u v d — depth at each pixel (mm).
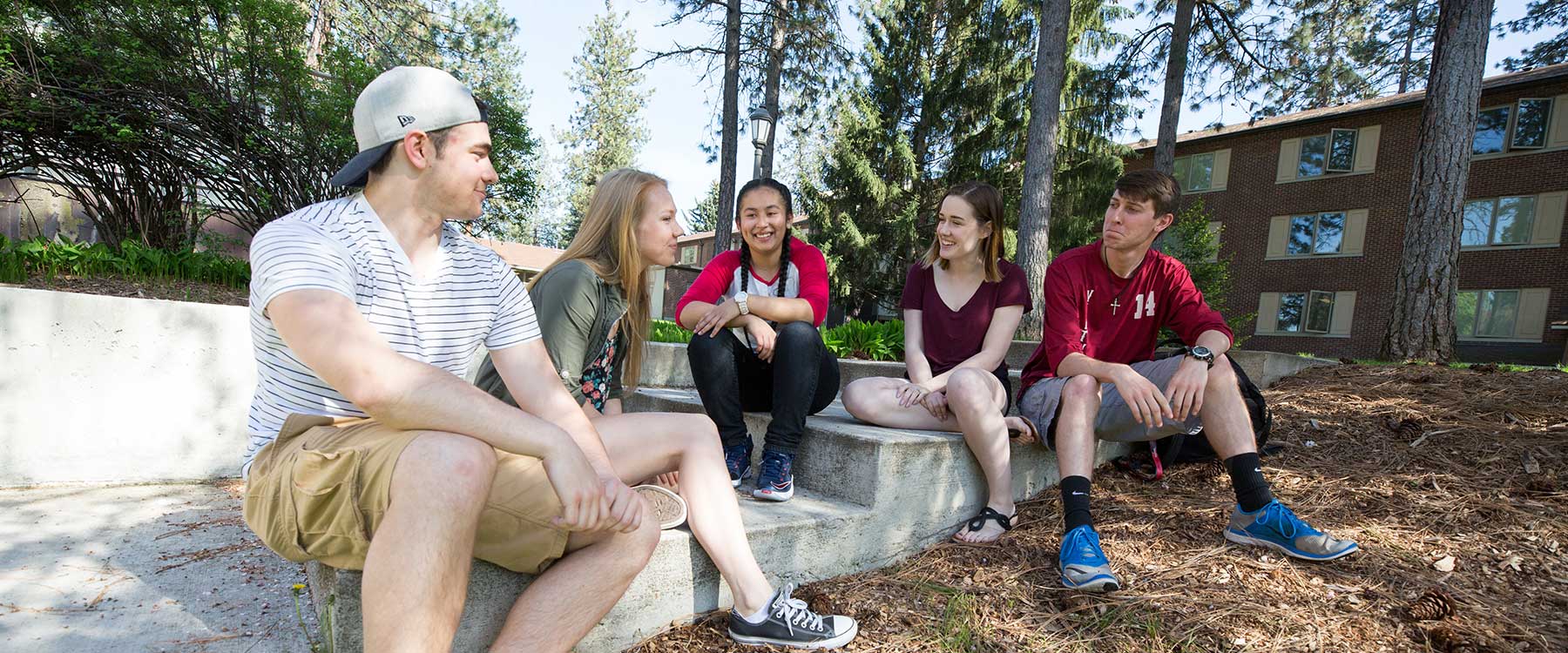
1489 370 3672
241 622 1697
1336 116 17797
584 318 1828
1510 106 15945
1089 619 1864
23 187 8219
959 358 2676
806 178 19406
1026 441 2430
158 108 6551
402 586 1141
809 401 2279
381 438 1239
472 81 17656
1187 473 2684
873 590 2041
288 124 7203
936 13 19516
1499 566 1979
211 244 7266
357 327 1220
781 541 1972
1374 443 2789
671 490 1912
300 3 8844
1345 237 17766
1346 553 2039
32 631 1592
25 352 2697
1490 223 16203
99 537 2250
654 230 1957
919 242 19219
